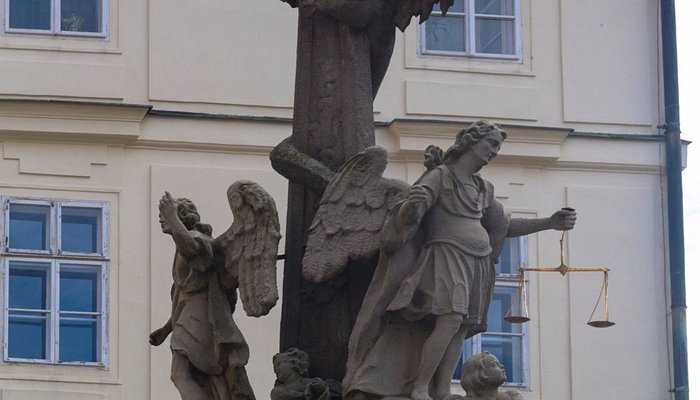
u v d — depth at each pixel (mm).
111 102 25297
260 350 24031
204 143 25359
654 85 26672
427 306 13656
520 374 25359
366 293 13844
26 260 24641
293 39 25875
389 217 13695
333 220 14055
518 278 25547
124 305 24594
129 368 24344
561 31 26625
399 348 13711
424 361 13625
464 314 13648
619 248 26031
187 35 25734
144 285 24719
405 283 13664
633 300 25828
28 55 25406
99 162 25125
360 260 14047
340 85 14805
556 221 14180
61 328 24406
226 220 25234
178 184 25219
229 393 14242
